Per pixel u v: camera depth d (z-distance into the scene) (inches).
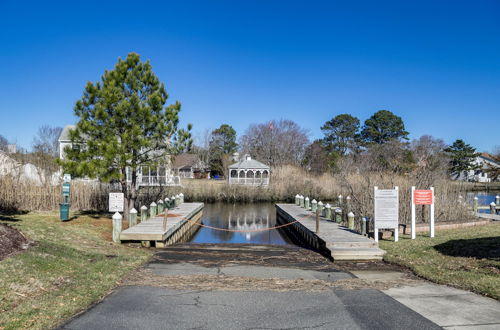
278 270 354.6
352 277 326.6
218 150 2994.6
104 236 516.7
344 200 842.8
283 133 2719.0
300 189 1555.1
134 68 618.8
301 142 2746.1
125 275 314.5
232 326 206.7
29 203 754.8
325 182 1598.2
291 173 1727.4
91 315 218.2
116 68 610.5
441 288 281.9
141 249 465.4
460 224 595.2
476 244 403.2
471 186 1827.0
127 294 260.8
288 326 207.0
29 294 234.4
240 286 288.7
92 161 550.9
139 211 867.4
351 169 1422.2
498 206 843.4
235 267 365.1
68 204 617.9
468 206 753.0
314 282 304.3
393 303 245.1
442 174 1026.1
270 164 2608.3
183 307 236.4
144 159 635.5
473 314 222.8
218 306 239.3
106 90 575.5
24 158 1098.7
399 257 397.4
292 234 772.0
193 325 207.3
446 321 212.1
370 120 2984.7
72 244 399.2
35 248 324.8
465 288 275.3
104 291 263.6
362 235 517.7
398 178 863.1
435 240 463.5
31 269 273.0
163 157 647.1
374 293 269.1
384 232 524.4
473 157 2225.6
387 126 2938.0
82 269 305.4
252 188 1552.7
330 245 445.7
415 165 1347.2
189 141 636.7
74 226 550.9
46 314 209.6
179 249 480.4
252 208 1348.4
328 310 232.5
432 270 332.5
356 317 220.1
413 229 496.7
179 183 1510.8
